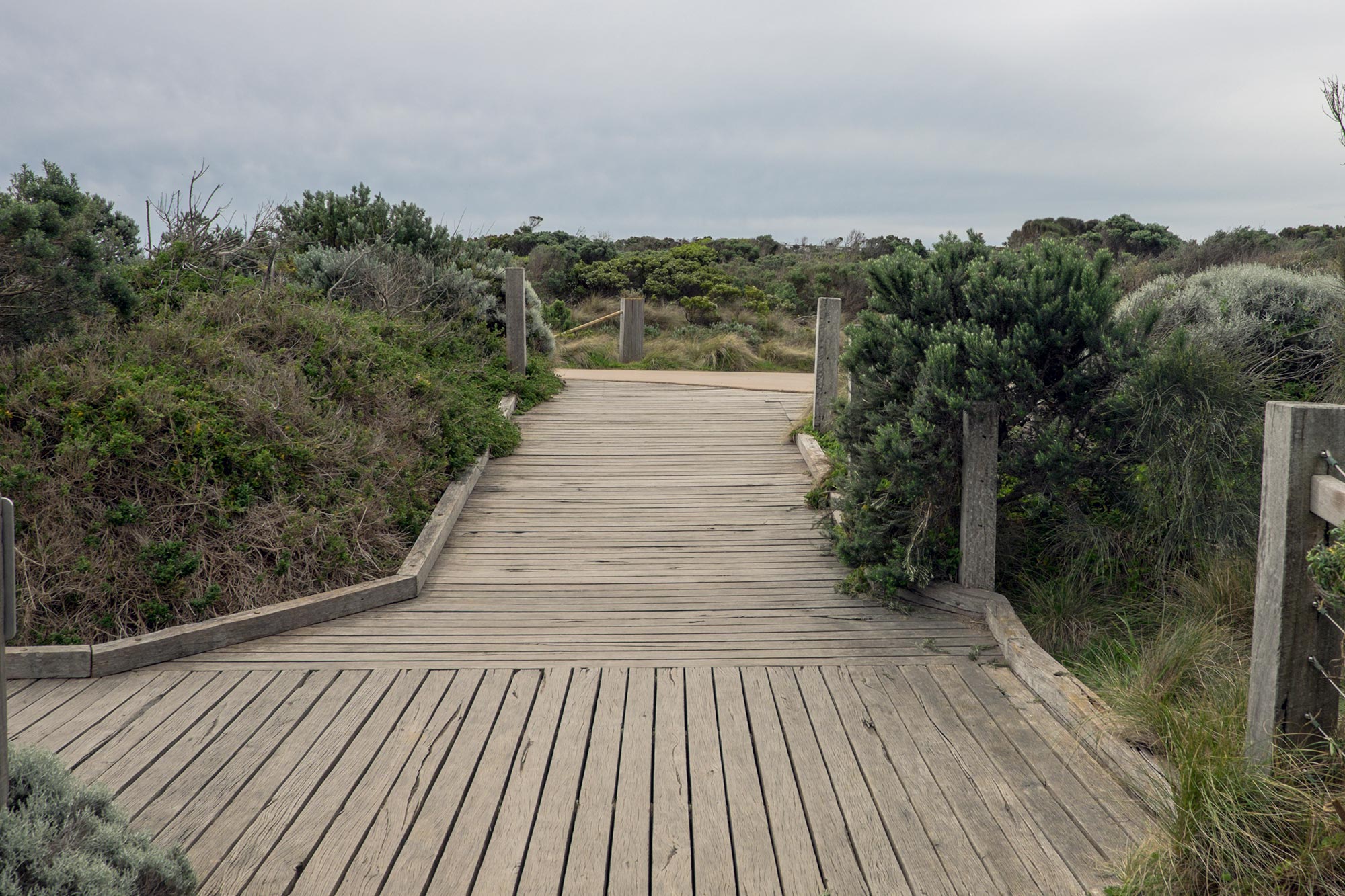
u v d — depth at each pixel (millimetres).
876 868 3166
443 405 8766
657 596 6113
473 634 5480
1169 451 5562
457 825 3449
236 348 7465
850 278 25438
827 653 5172
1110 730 3916
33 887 2291
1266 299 7547
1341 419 3000
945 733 4184
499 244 29641
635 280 24984
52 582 5363
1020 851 3254
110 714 4398
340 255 12039
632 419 11211
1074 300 5562
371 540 6578
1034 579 5930
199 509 5988
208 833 3383
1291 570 3047
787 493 8398
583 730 4246
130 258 10727
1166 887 2854
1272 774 3002
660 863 3211
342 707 4488
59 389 6180
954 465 5695
